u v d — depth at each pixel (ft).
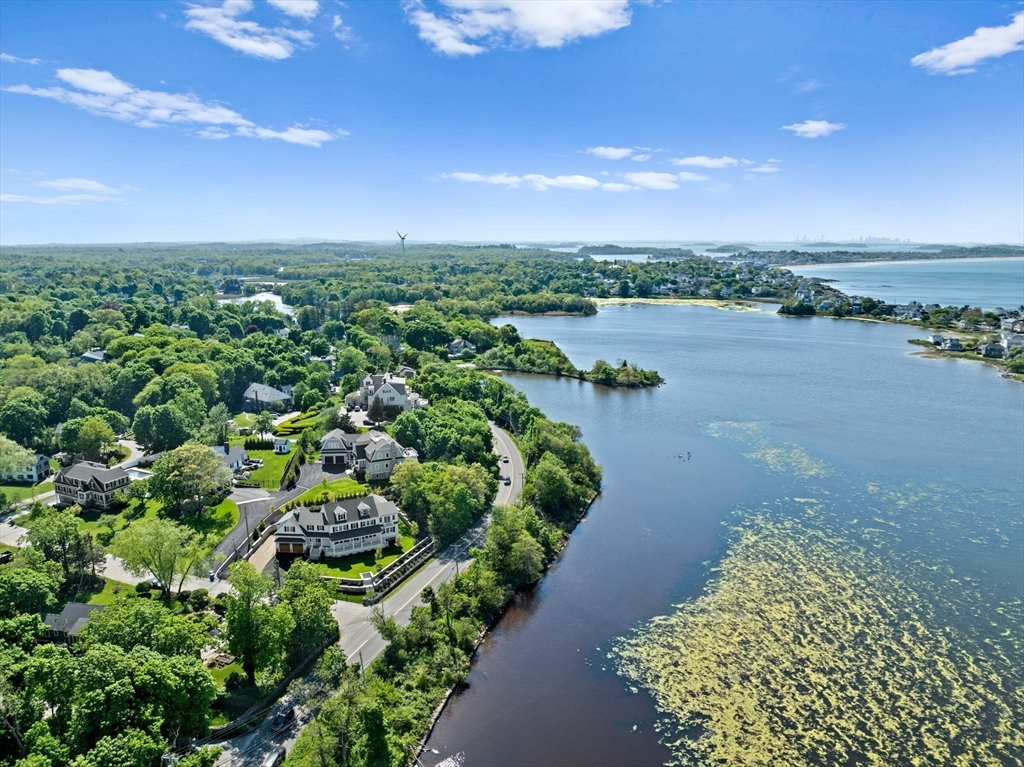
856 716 302.25
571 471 561.84
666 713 305.53
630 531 489.67
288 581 343.46
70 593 371.56
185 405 643.86
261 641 299.17
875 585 412.36
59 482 501.97
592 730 295.07
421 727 293.23
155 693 252.62
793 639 359.05
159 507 491.31
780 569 432.66
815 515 515.50
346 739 258.16
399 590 392.88
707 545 467.11
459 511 463.83
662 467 623.77
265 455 611.88
